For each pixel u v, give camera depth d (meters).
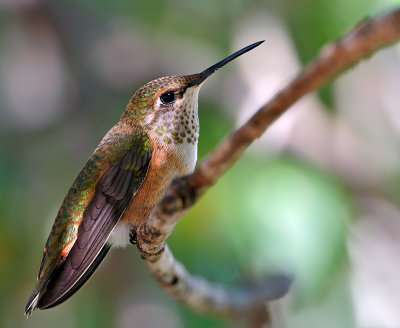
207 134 8.59
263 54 10.25
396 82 10.90
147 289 9.81
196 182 3.66
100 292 9.87
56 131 10.58
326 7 9.30
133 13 10.20
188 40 10.79
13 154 10.12
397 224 10.37
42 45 11.05
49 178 9.98
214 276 7.50
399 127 10.79
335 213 7.88
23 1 10.92
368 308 9.76
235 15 10.42
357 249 9.96
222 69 10.23
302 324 9.09
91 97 10.86
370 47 2.15
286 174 7.98
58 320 10.36
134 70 11.02
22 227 9.33
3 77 10.83
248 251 7.58
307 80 2.39
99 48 11.14
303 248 7.57
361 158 10.40
